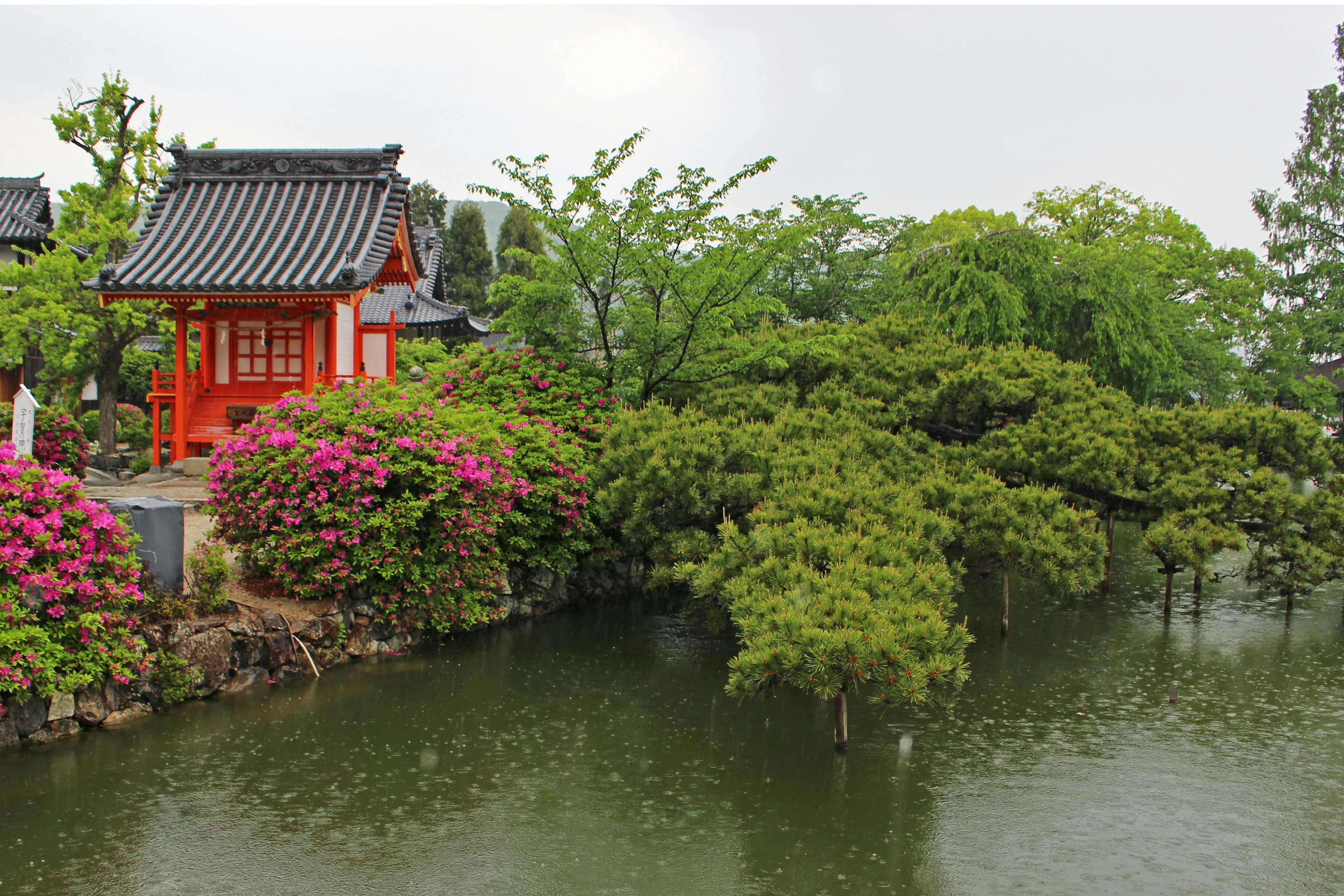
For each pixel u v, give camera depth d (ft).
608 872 20.24
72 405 66.54
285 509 33.37
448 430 37.50
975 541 37.06
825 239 97.91
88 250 70.44
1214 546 42.60
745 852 21.38
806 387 51.78
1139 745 28.96
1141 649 40.63
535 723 29.27
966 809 24.03
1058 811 24.07
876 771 26.43
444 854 20.70
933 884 20.15
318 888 19.07
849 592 25.54
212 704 28.94
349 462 33.63
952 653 25.17
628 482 38.40
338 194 60.08
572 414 47.42
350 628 34.40
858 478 35.53
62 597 25.52
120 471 61.11
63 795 22.48
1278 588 47.14
